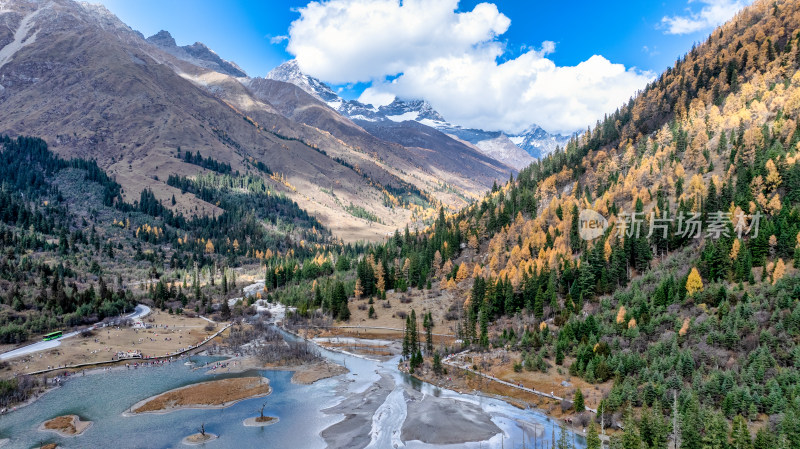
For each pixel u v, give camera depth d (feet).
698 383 299.58
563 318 451.53
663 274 447.01
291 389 395.55
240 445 288.92
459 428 309.83
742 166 526.57
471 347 467.52
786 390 274.98
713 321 349.00
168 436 300.20
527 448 281.54
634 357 346.33
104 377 417.08
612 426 298.15
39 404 351.46
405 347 468.75
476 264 643.86
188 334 558.15
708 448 235.61
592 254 502.79
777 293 350.64
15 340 459.32
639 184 618.03
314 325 622.13
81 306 552.00
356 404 359.46
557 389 357.61
